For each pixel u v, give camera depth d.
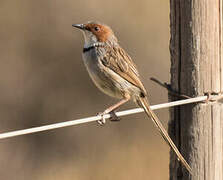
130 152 15.31
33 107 16.59
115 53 9.27
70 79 16.86
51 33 17.30
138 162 14.98
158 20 17.50
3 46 17.11
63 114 16.55
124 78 9.16
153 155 15.16
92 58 9.35
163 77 17.09
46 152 15.94
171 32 8.20
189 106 8.06
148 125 15.92
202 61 8.01
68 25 17.42
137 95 9.22
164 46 17.34
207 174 8.06
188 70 8.05
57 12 17.50
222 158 8.12
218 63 8.03
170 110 8.28
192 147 8.06
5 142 15.94
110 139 15.80
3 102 16.53
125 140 15.74
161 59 17.23
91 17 17.55
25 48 17.14
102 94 16.62
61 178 15.20
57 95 16.69
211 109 8.02
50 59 17.03
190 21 8.00
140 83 9.19
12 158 15.77
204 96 8.01
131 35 17.36
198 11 7.97
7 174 15.52
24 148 15.96
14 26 17.30
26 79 16.83
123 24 17.45
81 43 17.22
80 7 17.59
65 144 15.98
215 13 7.99
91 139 15.91
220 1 8.02
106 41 9.38
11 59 16.97
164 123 16.56
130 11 17.53
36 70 16.91
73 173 15.18
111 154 15.39
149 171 14.72
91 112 16.50
